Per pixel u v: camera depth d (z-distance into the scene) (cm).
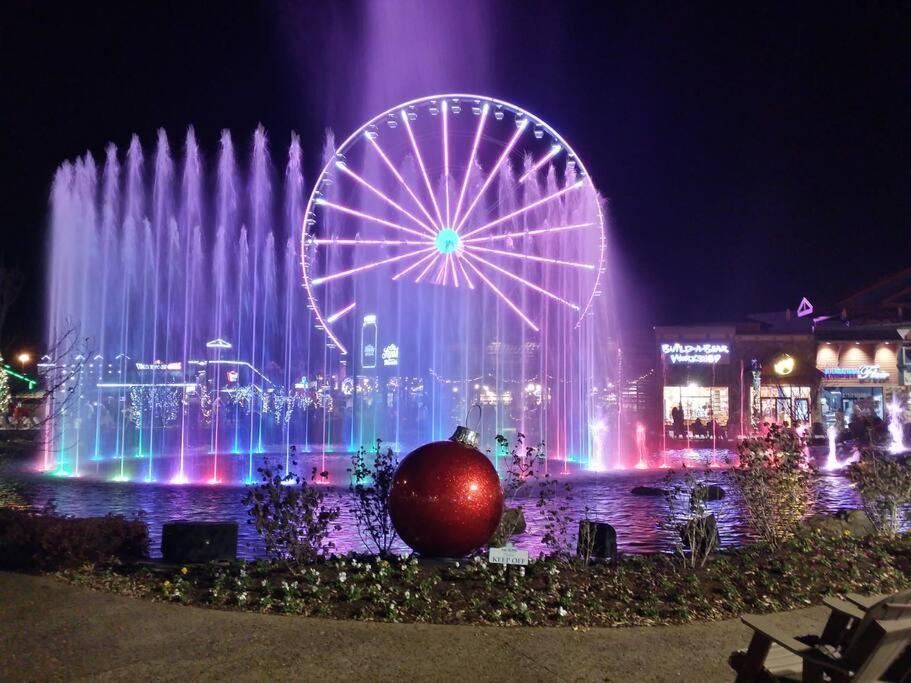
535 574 813
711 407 4594
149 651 606
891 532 1081
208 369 4578
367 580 780
